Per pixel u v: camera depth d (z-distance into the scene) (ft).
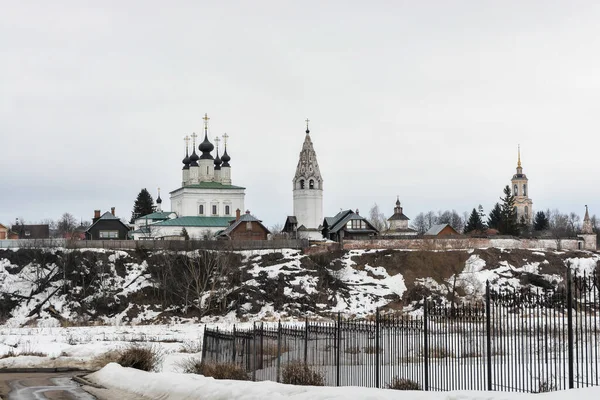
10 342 194.70
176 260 332.60
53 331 242.99
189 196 529.45
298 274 326.24
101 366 148.77
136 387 98.53
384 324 107.04
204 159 557.33
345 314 289.33
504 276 320.50
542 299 80.38
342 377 97.86
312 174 518.37
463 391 60.13
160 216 550.36
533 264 330.34
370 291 314.35
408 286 320.09
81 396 95.14
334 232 482.69
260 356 112.88
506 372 86.02
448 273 329.31
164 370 136.36
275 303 301.43
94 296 305.94
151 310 300.40
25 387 108.47
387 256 341.82
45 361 153.69
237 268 330.95
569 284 61.31
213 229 506.07
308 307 297.94
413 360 94.79
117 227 492.13
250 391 77.46
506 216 580.71
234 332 118.42
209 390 83.61
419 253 339.57
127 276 323.37
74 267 323.57
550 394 53.01
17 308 301.63
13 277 320.91
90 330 248.11
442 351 89.15
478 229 589.73
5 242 347.97
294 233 488.85
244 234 458.91
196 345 187.83
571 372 59.47
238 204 537.24
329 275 325.42
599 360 108.27
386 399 62.49
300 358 104.99
